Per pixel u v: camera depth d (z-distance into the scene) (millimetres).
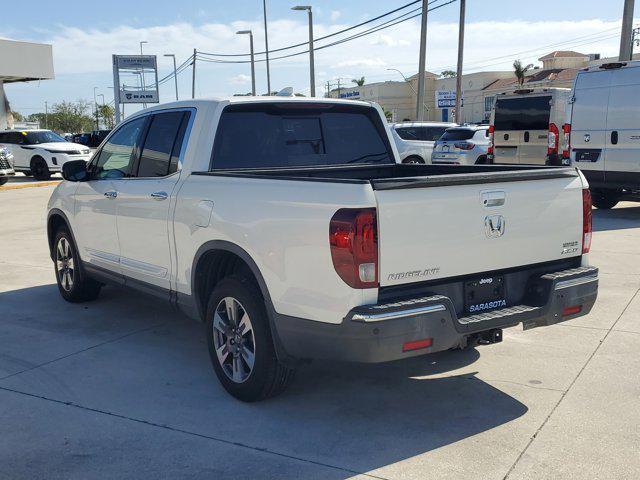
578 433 3846
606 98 11438
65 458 3684
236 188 4258
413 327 3568
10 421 4148
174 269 4902
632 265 7918
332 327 3631
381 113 5773
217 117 4891
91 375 4902
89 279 6645
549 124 13836
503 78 72875
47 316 6445
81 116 95812
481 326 3805
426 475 3418
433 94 82625
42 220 13375
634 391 4418
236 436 3902
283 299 3877
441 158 19188
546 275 4176
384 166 5684
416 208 3627
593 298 4297
